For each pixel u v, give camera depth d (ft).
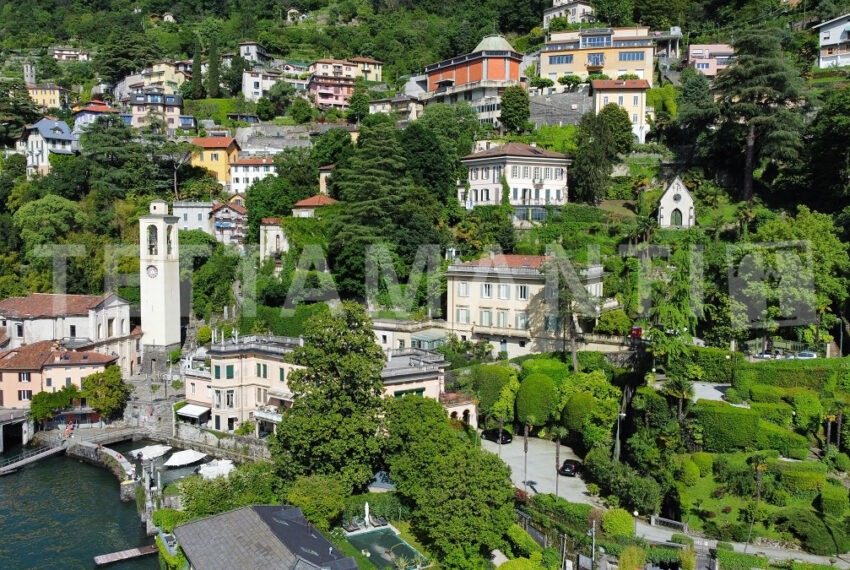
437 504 201.67
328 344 233.55
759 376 258.57
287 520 185.57
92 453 307.37
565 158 442.09
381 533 221.25
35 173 523.29
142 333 391.86
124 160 506.48
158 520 230.07
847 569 188.96
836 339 294.87
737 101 437.17
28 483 284.82
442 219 403.34
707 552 197.16
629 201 450.30
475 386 288.10
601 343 302.04
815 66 568.41
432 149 430.61
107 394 333.83
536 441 281.33
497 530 201.77
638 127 516.73
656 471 224.33
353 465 227.81
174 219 393.70
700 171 451.12
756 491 216.33
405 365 280.31
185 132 650.84
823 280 288.92
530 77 606.96
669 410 243.81
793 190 412.57
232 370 306.96
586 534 204.95
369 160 392.27
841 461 227.40
